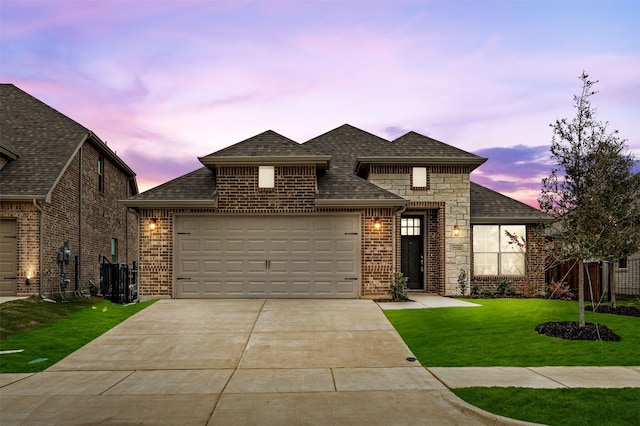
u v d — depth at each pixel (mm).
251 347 10023
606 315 12172
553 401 6395
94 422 6012
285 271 15617
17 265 15258
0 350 9688
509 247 18969
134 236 27125
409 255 19031
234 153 15773
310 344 10203
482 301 15453
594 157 10211
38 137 18156
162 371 8469
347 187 16406
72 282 17812
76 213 18391
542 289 18516
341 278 15648
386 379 7809
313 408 6488
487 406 6320
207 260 15578
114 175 23656
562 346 9391
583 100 11734
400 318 12492
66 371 8453
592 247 10141
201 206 15500
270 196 15695
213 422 6004
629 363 8320
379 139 22156
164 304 14422
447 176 18391
